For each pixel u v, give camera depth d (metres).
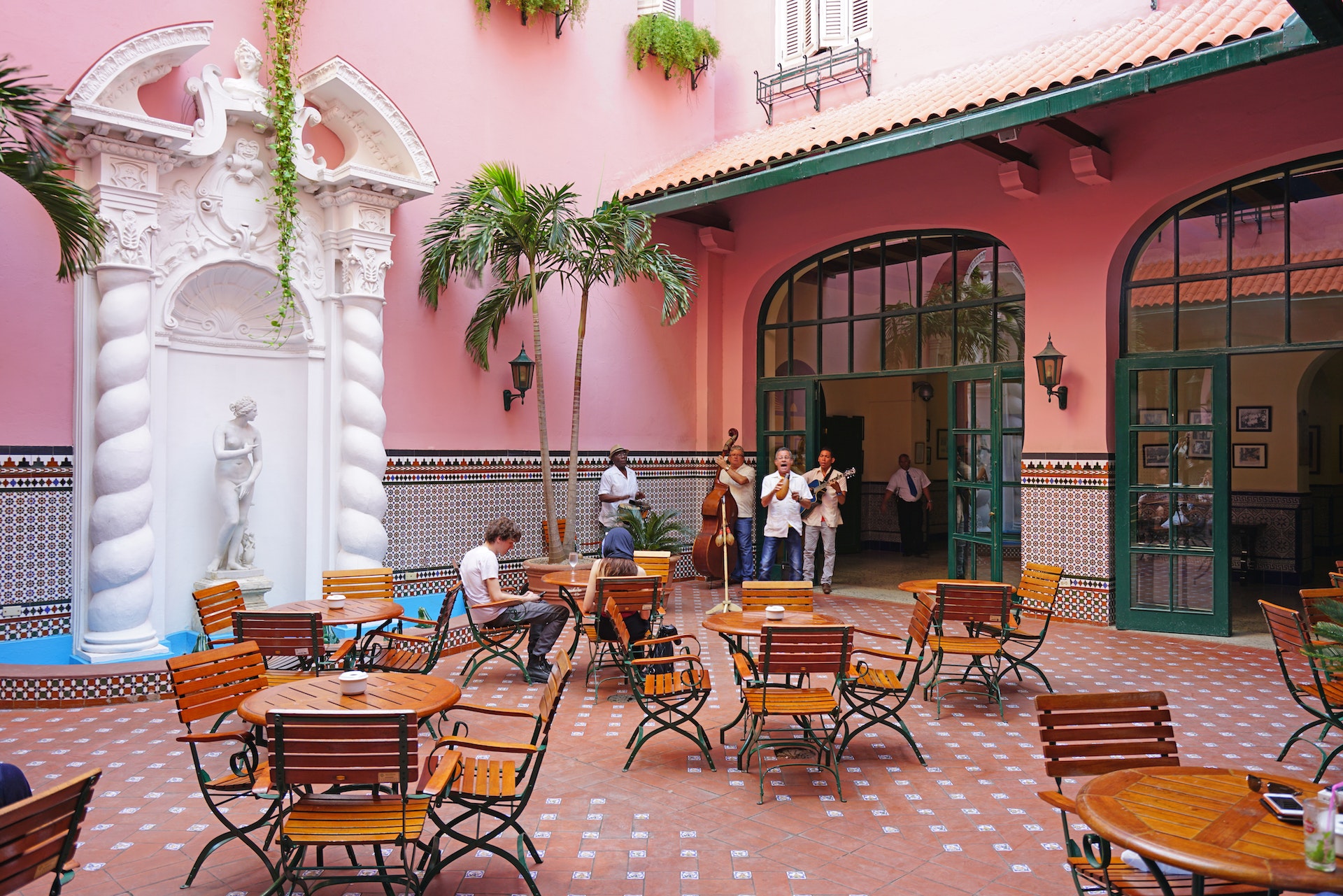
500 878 3.84
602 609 6.48
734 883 3.78
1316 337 8.33
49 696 6.40
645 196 11.42
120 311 7.14
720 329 12.86
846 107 11.94
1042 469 9.76
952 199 10.52
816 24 12.59
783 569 11.93
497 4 10.47
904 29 11.80
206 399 8.20
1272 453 12.52
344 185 8.47
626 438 11.80
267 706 3.77
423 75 9.76
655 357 12.20
